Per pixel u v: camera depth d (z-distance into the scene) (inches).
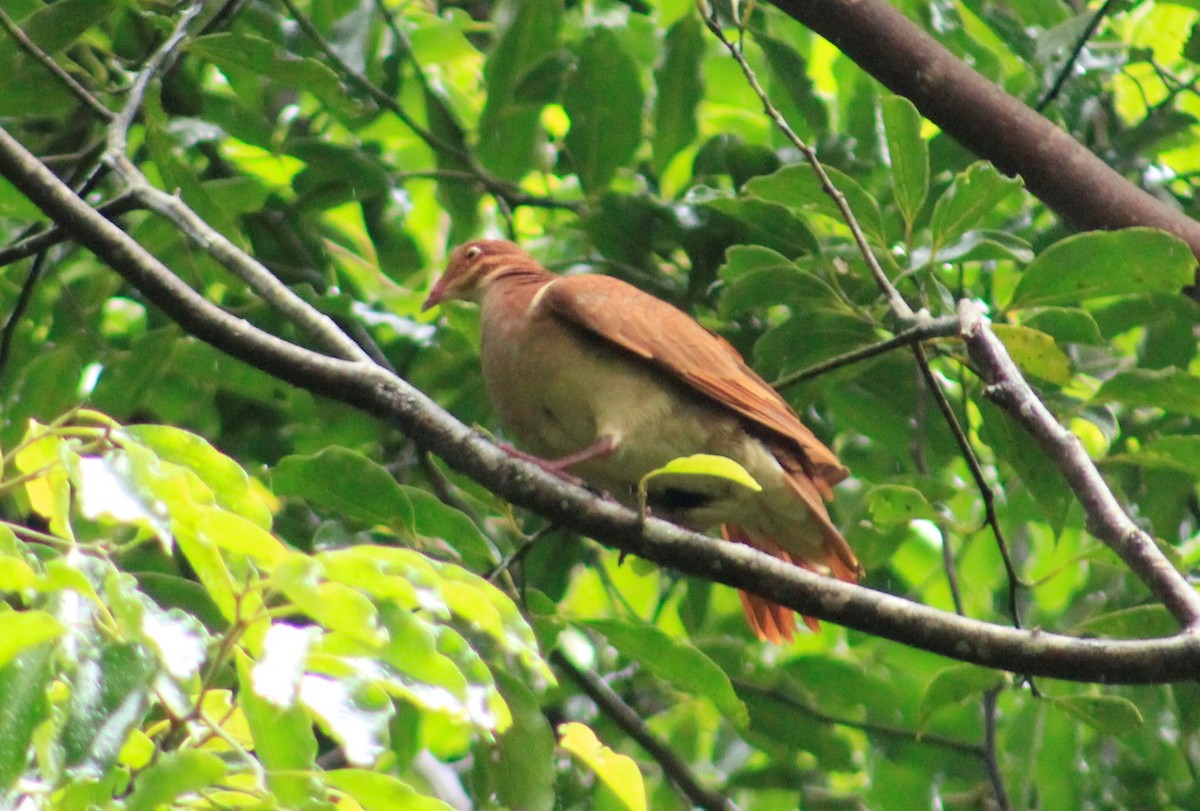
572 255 493.4
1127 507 466.6
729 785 483.8
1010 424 372.2
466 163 492.7
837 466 372.5
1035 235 481.7
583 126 458.3
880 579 499.8
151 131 392.8
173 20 423.5
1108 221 402.3
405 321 469.4
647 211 449.4
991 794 507.8
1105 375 453.4
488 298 415.5
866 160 491.5
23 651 178.1
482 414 478.0
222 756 221.1
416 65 499.2
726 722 514.9
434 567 214.1
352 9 501.4
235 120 481.1
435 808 198.8
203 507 184.9
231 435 486.9
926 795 482.0
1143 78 575.8
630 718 468.4
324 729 202.7
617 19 549.6
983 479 321.4
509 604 213.2
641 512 300.2
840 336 395.2
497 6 470.0
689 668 337.1
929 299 389.7
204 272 469.4
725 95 583.2
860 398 443.8
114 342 526.3
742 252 381.4
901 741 486.3
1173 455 343.6
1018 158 409.4
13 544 194.1
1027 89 494.0
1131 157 482.9
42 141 489.7
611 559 526.6
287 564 178.9
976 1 502.6
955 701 332.2
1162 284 333.7
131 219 509.7
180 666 178.4
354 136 561.6
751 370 395.5
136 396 429.7
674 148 470.9
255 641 190.9
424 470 443.2
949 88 410.6
